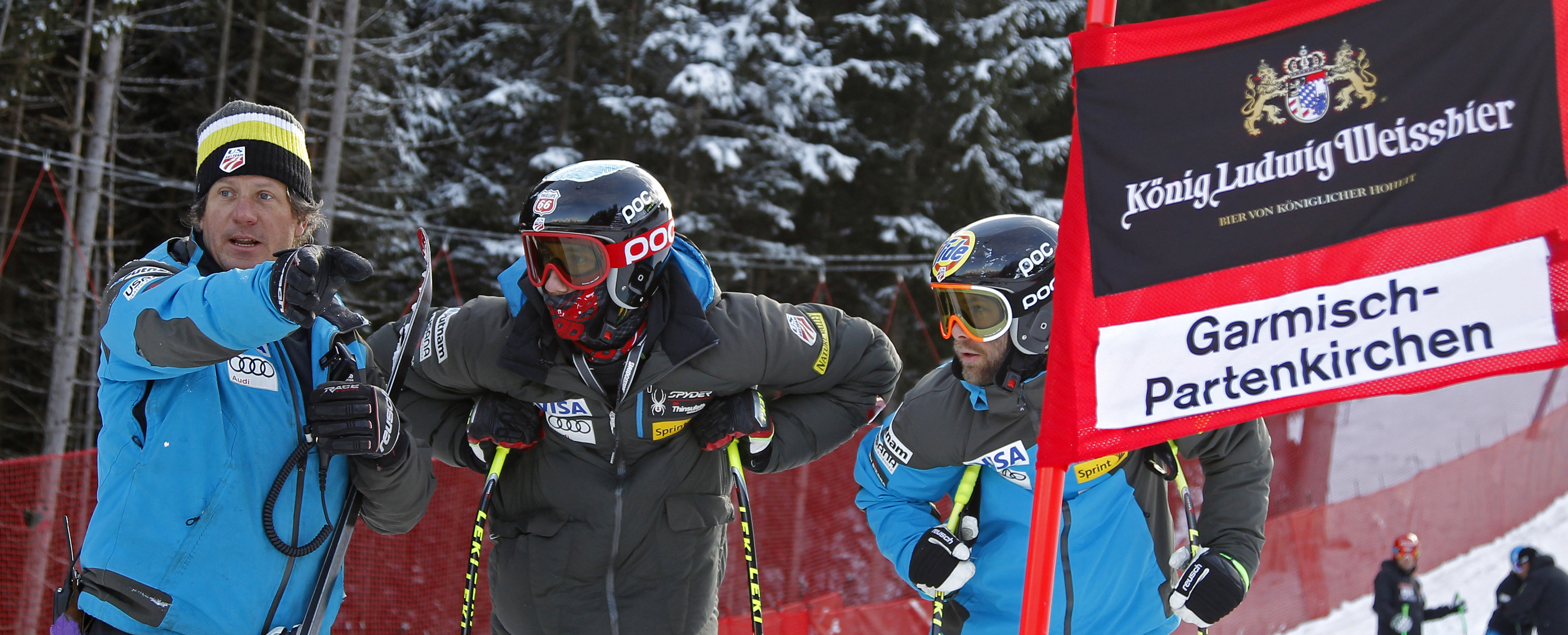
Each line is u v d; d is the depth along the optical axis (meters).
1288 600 8.69
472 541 2.65
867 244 16.59
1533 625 7.04
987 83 15.87
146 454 1.94
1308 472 10.88
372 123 14.06
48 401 13.08
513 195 14.63
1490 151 1.68
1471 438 12.23
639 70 15.27
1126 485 2.54
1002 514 2.61
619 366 2.70
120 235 14.62
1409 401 12.03
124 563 1.89
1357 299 1.76
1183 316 1.88
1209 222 1.87
